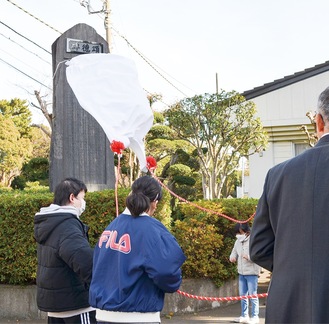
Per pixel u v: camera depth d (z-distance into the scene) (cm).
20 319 637
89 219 614
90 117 738
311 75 1351
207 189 1688
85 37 743
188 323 621
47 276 334
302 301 191
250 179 1438
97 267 283
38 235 341
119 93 518
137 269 268
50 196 628
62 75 728
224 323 625
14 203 621
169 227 670
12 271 631
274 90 1404
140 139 522
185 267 685
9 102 2966
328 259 188
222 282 712
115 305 267
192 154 1870
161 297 278
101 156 740
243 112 1425
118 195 612
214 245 690
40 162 1809
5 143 2584
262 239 221
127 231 279
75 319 335
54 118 727
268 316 204
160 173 1920
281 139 1409
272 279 208
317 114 219
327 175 197
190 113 1590
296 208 202
